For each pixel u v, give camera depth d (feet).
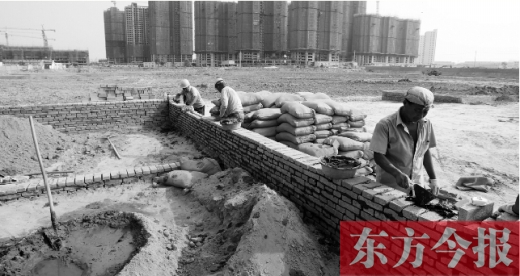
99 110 32.68
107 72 166.20
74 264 11.81
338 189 11.55
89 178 18.29
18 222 14.70
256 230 10.88
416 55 325.42
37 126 26.09
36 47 343.46
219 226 13.79
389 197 9.71
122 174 18.94
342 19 284.82
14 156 21.93
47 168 21.74
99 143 28.14
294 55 264.11
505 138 29.91
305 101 21.15
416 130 9.68
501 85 93.56
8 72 150.51
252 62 261.24
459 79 129.18
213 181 17.69
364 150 18.33
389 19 298.56
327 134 19.92
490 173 21.01
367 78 132.67
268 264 10.00
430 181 10.40
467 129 33.76
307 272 10.28
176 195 17.52
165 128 33.71
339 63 268.82
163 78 118.93
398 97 56.65
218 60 284.82
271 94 23.85
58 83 93.35
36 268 11.65
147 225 13.10
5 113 29.14
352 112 20.54
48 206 16.28
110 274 10.99
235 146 19.85
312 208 13.21
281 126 19.95
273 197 12.41
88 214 14.60
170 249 11.99
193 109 30.94
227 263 10.34
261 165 16.93
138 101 34.27
